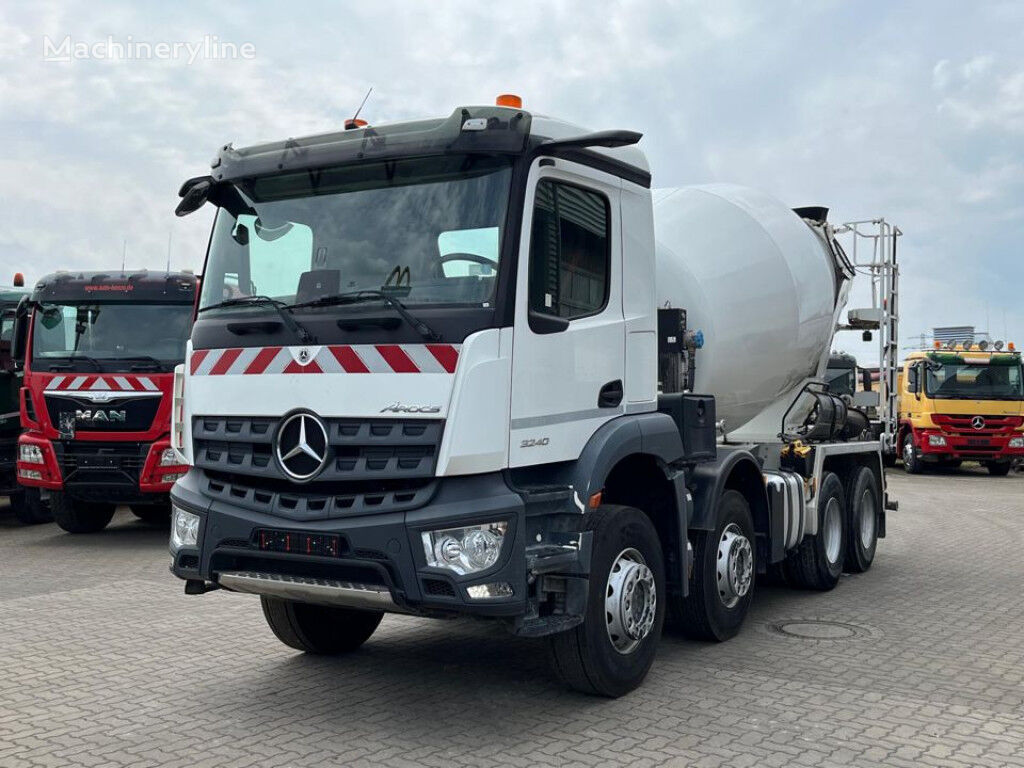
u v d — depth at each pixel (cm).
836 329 1016
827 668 641
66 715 540
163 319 1178
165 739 502
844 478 1020
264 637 719
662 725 525
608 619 560
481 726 523
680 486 628
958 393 2498
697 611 688
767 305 857
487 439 484
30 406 1166
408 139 515
